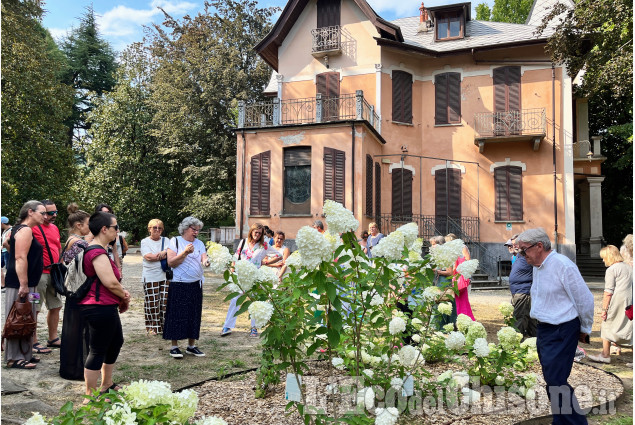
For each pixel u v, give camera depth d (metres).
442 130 18.75
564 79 17.45
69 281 3.97
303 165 16.41
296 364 2.88
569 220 17.09
